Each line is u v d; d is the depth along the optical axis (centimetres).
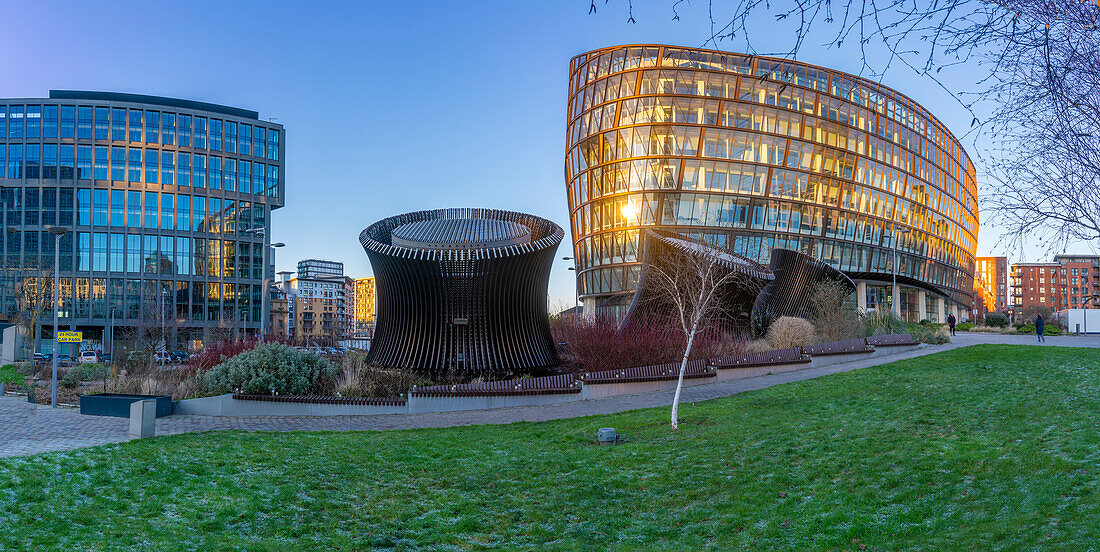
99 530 770
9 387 2833
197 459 1159
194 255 7538
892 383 1811
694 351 2398
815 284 3572
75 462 1097
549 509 934
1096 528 612
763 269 3164
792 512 831
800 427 1323
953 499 793
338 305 17225
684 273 2586
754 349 2695
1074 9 440
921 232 7500
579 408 1892
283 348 2159
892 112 6988
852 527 735
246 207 7888
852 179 6644
